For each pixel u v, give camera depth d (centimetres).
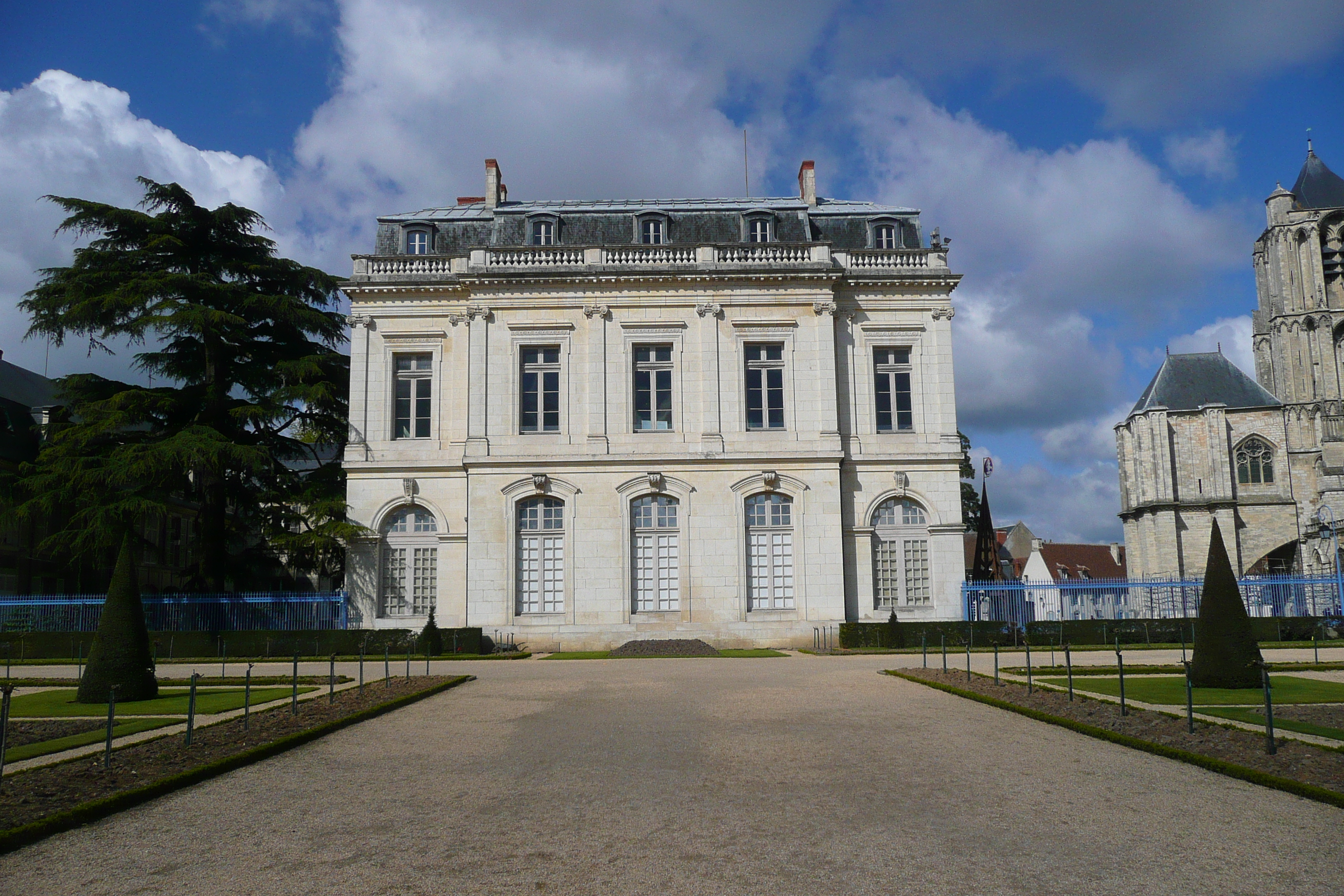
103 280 3512
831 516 3553
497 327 3659
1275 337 8356
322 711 1669
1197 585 4022
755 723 1536
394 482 3672
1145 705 1659
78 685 2258
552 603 3528
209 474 3669
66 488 3341
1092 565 8194
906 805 992
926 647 2780
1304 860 798
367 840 888
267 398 3672
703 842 870
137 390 3509
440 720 1620
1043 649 3250
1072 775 1127
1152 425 7344
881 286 3778
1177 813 952
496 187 4319
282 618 3544
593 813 978
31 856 846
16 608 3525
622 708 1731
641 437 3597
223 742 1363
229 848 868
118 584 2012
